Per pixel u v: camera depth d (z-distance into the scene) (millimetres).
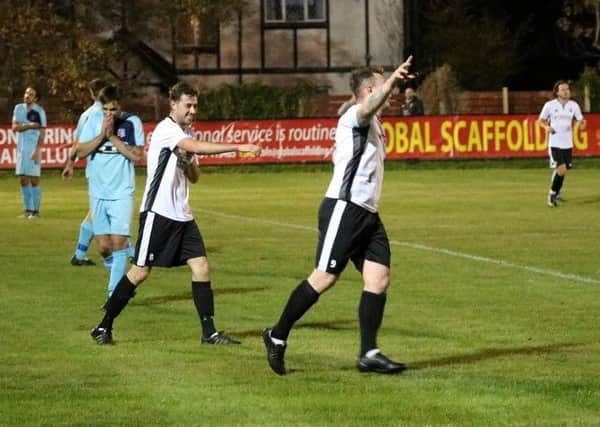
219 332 21688
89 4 89500
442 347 20938
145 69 96500
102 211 25859
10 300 26516
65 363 19828
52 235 39875
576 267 30812
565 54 112562
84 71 81812
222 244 36688
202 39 101125
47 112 82250
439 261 32125
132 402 17141
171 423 16031
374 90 18953
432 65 102875
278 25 102250
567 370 19031
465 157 72438
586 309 24688
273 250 35156
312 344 21281
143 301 26328
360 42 102938
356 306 25297
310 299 18781
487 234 38406
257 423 15984
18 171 46312
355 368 19297
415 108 72500
